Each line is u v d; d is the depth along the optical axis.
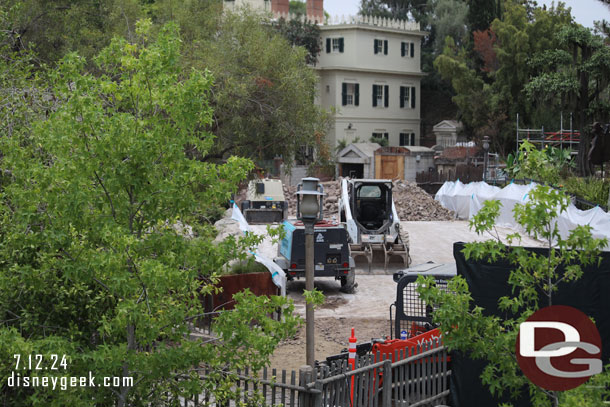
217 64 44.69
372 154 89.94
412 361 17.70
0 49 24.58
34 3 47.66
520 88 97.38
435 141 120.88
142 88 12.93
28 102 18.92
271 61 47.34
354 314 30.75
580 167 72.88
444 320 12.57
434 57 125.94
